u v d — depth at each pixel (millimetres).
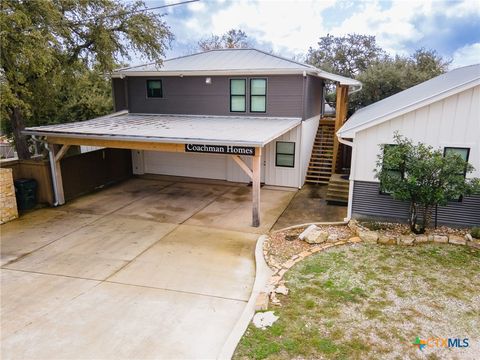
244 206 13133
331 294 6656
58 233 10508
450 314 5961
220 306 6660
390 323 5742
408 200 9312
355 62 36438
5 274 8016
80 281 7672
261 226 11023
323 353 5066
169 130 12312
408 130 9352
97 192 15055
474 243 8570
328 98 29250
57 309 6605
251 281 7637
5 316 6402
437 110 8984
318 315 5996
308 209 12633
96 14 14375
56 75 13844
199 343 5598
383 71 25219
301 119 15055
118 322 6176
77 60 14797
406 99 11562
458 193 8359
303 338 5410
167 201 13773
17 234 10422
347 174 14930
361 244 8938
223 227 10977
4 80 11602
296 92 14977
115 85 18000
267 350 5152
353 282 7070
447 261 7875
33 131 12297
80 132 11945
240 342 5352
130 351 5426
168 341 5652
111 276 7895
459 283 6953
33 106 15000
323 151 17062
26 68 11969
